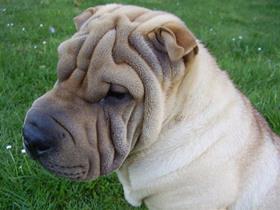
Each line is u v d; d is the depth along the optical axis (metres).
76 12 2.34
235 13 2.73
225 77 0.76
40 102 0.66
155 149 0.71
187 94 0.70
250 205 0.72
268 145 0.76
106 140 0.67
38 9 2.32
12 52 1.63
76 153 0.65
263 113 1.29
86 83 0.66
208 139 0.70
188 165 0.70
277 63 1.70
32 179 1.04
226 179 0.70
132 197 0.77
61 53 0.68
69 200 1.02
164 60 0.67
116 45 0.66
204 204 0.70
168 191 0.71
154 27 0.67
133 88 0.65
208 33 2.08
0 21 2.06
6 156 1.10
